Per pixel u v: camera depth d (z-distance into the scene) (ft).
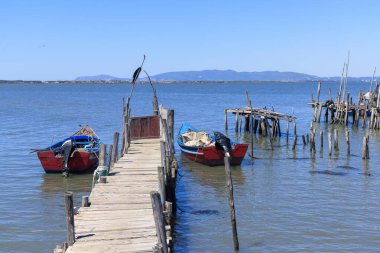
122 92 564.30
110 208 44.04
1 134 137.59
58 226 54.34
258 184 76.18
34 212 59.41
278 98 389.39
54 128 155.33
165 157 60.44
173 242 49.96
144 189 51.01
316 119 180.86
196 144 98.99
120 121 179.63
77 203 63.82
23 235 51.21
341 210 60.95
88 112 227.20
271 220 57.06
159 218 32.86
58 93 517.96
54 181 76.89
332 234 52.16
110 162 61.93
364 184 75.31
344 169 87.45
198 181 78.95
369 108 163.12
